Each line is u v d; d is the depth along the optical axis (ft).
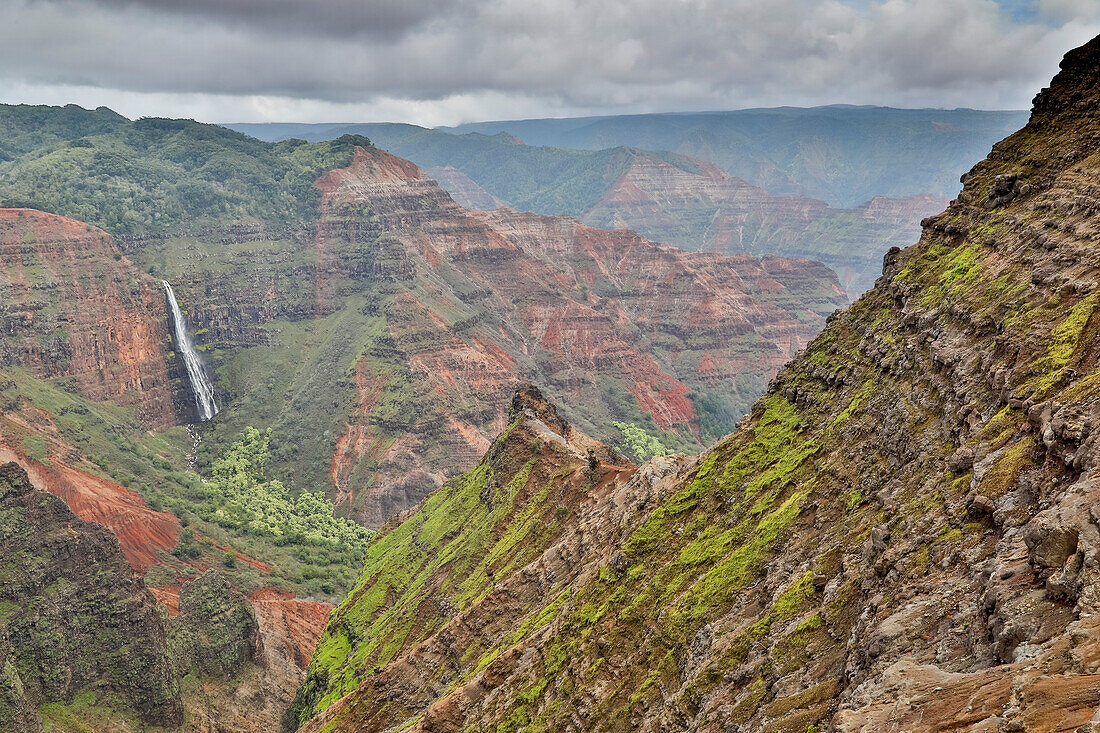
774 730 150.20
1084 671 97.40
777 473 249.75
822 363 282.97
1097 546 112.88
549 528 420.77
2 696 391.65
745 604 207.72
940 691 112.57
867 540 181.06
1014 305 203.41
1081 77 276.00
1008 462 153.28
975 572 136.77
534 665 279.28
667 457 359.25
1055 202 230.48
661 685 214.90
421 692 361.10
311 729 388.16
